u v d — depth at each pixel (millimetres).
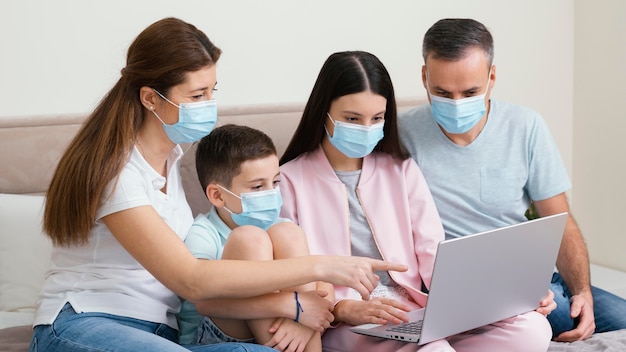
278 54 2818
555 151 2293
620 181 3119
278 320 1870
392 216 2184
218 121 2492
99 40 2578
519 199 2287
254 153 1983
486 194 2258
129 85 1841
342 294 2082
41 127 2398
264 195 1992
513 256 1849
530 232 1854
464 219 2271
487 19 3133
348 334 1997
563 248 2311
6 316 2162
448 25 2137
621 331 2178
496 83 3178
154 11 2635
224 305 1853
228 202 2020
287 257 1920
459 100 2102
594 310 2326
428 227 2168
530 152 2271
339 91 2088
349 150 2107
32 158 2369
